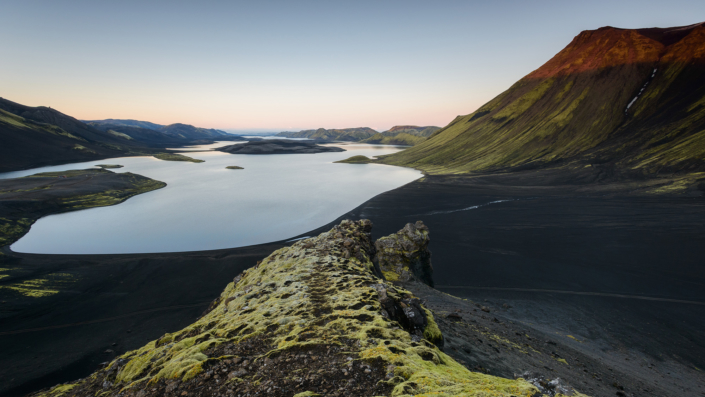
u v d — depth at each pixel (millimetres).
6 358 38219
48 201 132125
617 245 75250
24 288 57906
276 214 119938
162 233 98688
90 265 69875
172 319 47531
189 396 10648
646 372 30672
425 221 101562
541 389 9867
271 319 16906
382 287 20031
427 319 19219
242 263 69375
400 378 10102
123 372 14773
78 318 47938
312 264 27625
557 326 42281
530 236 84000
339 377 10555
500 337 28359
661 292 53406
